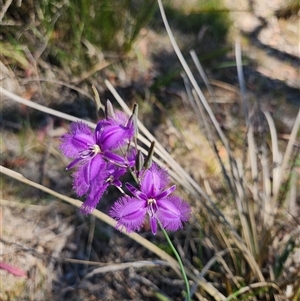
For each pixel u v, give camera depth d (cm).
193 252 59
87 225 61
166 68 77
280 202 57
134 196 44
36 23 67
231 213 61
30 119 66
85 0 66
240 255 57
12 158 63
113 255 60
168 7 84
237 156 66
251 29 86
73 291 57
